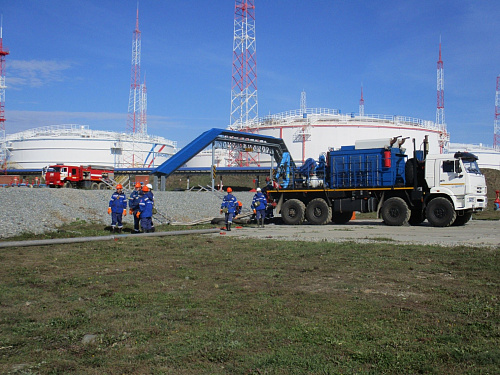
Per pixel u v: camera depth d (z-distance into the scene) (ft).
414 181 77.66
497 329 20.07
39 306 24.89
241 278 31.89
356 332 19.90
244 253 43.52
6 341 19.34
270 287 28.99
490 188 224.74
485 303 24.23
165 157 380.58
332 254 41.70
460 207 74.08
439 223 75.25
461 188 74.13
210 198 117.60
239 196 132.98
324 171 88.74
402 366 16.26
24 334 20.34
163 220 83.92
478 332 19.81
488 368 16.02
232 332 20.07
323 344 18.51
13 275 33.40
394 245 47.09
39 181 242.78
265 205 79.05
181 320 22.15
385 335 19.48
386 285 29.14
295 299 25.72
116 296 26.84
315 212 86.53
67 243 51.96
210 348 18.20
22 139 352.49
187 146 159.12
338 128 270.05
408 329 20.24
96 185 187.52
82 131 354.74
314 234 63.16
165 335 20.01
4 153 362.12
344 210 84.48
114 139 347.97
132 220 81.76
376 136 270.87
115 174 273.54
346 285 29.12
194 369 16.39
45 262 39.19
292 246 47.57
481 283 29.22
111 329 20.81
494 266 34.50
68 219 74.69
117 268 36.22
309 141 271.90
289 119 287.69
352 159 85.25
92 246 49.19
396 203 78.74
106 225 73.77
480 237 56.75
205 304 24.91
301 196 89.97
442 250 43.09
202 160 323.57
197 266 36.81
